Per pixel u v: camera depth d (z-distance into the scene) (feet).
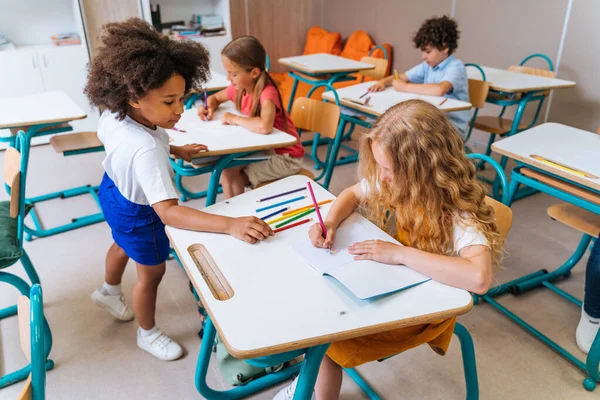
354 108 8.37
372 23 15.55
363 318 3.03
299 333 2.88
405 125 3.49
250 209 4.49
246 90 7.29
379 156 3.64
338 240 3.92
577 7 10.46
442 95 9.11
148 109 4.23
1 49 12.24
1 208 5.71
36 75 12.50
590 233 5.66
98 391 5.21
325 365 3.99
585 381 5.37
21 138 5.88
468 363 4.28
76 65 12.87
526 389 5.35
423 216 3.67
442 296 3.26
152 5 15.07
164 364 5.59
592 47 10.41
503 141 6.23
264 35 16.56
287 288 3.31
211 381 5.36
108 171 4.63
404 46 14.60
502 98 9.82
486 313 6.57
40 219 8.88
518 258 7.88
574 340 6.09
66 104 8.21
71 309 6.48
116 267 5.87
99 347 5.83
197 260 3.64
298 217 4.31
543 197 10.19
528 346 5.98
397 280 3.36
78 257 7.70
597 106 10.62
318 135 11.10
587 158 5.70
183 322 6.26
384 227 4.39
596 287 5.45
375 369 5.57
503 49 12.19
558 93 11.27
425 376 5.50
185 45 4.41
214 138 6.34
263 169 6.75
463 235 3.52
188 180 10.71
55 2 13.26
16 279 4.99
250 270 3.51
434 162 3.47
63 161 11.63
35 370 2.69
